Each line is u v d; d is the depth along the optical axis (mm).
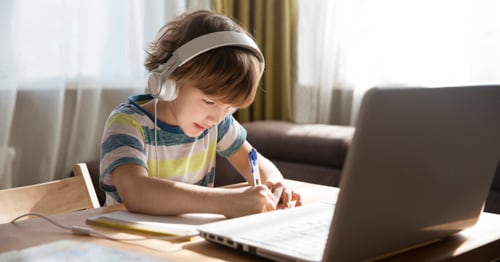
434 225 853
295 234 856
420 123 723
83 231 931
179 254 827
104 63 2498
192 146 1508
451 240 926
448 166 812
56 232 948
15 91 2260
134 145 1263
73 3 2377
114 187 1271
